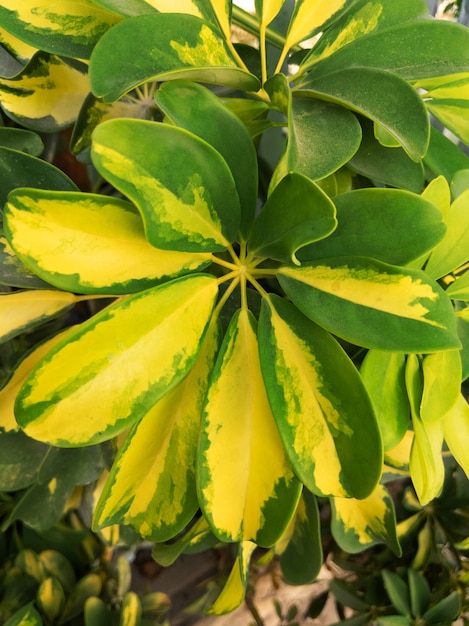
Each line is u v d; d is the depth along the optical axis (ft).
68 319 1.20
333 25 0.79
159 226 0.59
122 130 0.54
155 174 0.57
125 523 0.72
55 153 1.14
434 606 1.14
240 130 0.67
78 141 0.92
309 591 1.68
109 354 0.60
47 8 0.69
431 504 1.31
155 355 0.62
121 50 0.60
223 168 0.60
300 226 0.61
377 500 1.05
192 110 0.65
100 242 0.62
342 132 0.72
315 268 0.68
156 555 0.91
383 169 0.82
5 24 0.66
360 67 0.71
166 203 0.59
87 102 0.89
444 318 0.62
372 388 0.70
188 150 0.58
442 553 1.29
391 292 0.64
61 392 0.58
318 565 0.98
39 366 0.57
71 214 0.60
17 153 0.73
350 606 1.31
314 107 0.75
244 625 1.62
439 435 0.73
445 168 0.84
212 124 0.66
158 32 0.62
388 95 0.68
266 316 0.69
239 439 0.68
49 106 0.94
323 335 0.67
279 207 0.64
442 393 0.70
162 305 0.63
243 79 0.69
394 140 0.77
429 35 0.73
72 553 1.32
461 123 0.83
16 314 0.83
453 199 0.79
